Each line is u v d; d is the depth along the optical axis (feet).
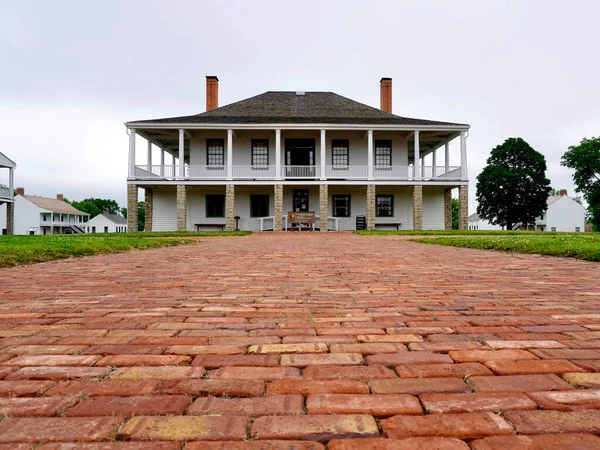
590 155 134.21
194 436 3.83
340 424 4.06
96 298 10.61
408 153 90.38
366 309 9.29
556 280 13.58
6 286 12.57
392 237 47.88
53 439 3.76
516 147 137.28
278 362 5.84
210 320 8.29
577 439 3.78
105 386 4.96
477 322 8.10
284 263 18.93
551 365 5.70
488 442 3.73
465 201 74.08
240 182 73.26
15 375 5.31
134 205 71.97
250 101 89.51
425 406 4.45
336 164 81.35
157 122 72.74
